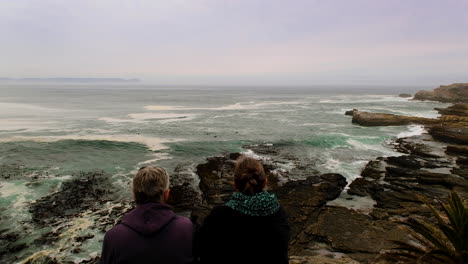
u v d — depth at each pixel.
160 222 2.13
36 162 21.47
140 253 2.02
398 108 64.69
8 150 24.48
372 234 10.98
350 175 19.36
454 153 24.78
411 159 22.34
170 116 50.53
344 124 41.97
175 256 2.08
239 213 2.10
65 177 18.23
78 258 10.49
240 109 64.69
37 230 12.12
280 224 2.17
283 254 2.17
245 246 2.07
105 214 13.59
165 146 26.95
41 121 42.38
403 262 6.45
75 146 26.22
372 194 15.92
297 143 28.83
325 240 10.80
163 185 2.34
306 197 15.06
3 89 178.38
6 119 44.09
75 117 47.62
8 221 12.73
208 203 14.61
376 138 30.83
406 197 15.09
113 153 24.36
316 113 56.31
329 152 25.53
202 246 2.15
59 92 143.25
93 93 140.00
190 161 22.39
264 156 24.03
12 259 10.36
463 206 4.87
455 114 48.88
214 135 32.72
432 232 5.56
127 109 62.53
